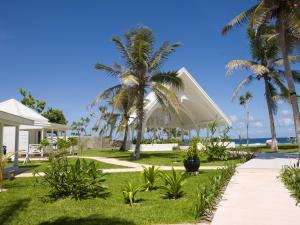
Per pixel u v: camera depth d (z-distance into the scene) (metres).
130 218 6.17
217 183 8.36
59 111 47.47
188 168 12.27
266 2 17.34
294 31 18.66
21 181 11.63
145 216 6.27
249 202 7.07
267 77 27.47
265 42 25.75
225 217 5.89
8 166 17.47
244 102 47.12
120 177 12.08
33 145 26.12
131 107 20.86
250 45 26.62
